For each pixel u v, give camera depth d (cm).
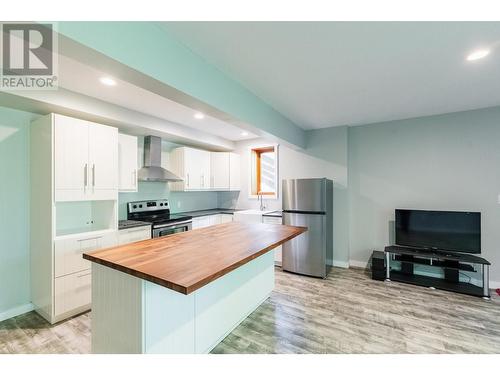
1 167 237
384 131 387
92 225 305
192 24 151
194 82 182
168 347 150
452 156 341
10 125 242
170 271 122
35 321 235
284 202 393
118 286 146
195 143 447
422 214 338
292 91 256
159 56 155
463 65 202
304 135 434
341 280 350
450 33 159
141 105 286
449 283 325
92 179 260
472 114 328
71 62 182
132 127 320
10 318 240
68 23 112
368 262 401
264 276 273
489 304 274
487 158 321
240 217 443
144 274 120
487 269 290
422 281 332
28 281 254
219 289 198
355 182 411
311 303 277
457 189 339
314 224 366
